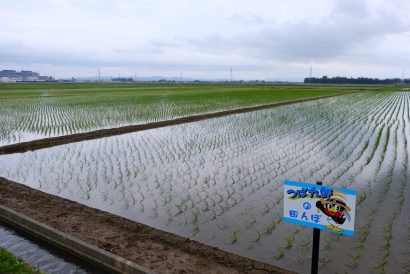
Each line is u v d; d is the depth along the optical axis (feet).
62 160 46.09
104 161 45.03
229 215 27.50
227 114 93.97
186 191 33.27
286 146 53.42
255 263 19.70
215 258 20.31
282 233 24.38
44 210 27.53
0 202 29.17
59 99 142.20
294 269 20.06
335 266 20.30
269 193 32.53
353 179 36.70
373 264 20.53
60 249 22.82
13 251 22.70
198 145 54.13
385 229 25.09
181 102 128.98
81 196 32.37
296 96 169.07
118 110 100.53
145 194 32.60
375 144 55.42
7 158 47.55
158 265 19.36
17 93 185.57
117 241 22.27
